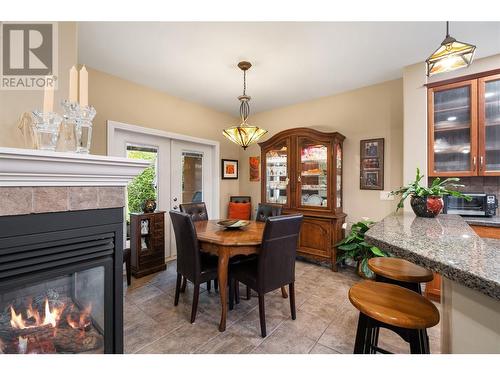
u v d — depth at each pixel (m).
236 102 3.86
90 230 1.14
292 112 3.97
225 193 4.46
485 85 2.29
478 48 2.21
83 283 1.20
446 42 1.53
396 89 3.01
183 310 2.16
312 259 3.32
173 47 2.25
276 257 1.86
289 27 1.96
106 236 1.20
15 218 0.93
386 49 2.30
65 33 1.47
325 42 2.17
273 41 2.16
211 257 2.36
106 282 1.21
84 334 1.20
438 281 2.31
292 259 1.99
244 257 2.42
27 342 1.11
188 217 1.93
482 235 2.10
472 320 0.74
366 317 1.11
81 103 1.22
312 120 3.74
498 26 1.92
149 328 1.88
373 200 3.19
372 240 1.11
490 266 0.72
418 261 0.84
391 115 3.04
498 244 1.02
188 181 3.91
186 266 2.08
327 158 3.26
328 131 3.58
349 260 3.30
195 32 2.02
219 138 4.30
